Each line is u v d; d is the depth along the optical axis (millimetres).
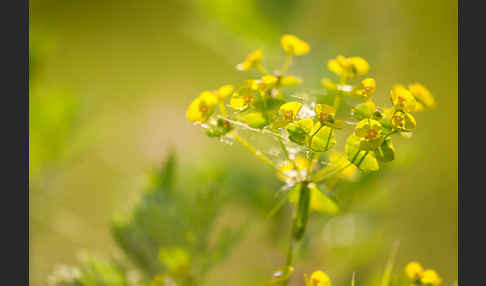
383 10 875
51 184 810
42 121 786
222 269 785
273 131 592
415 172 1032
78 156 811
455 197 1098
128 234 681
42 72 818
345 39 824
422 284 621
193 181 736
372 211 773
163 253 666
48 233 867
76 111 802
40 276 811
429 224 1061
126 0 1800
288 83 605
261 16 818
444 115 1194
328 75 762
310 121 574
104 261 684
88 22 1778
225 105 598
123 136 1169
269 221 760
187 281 656
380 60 807
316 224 739
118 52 1710
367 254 771
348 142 578
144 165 933
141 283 677
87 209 1113
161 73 1624
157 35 1731
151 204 685
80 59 1705
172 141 999
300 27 833
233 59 831
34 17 1732
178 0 1710
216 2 816
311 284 593
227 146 833
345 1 882
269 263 762
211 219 687
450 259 1055
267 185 767
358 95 594
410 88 585
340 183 701
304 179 604
